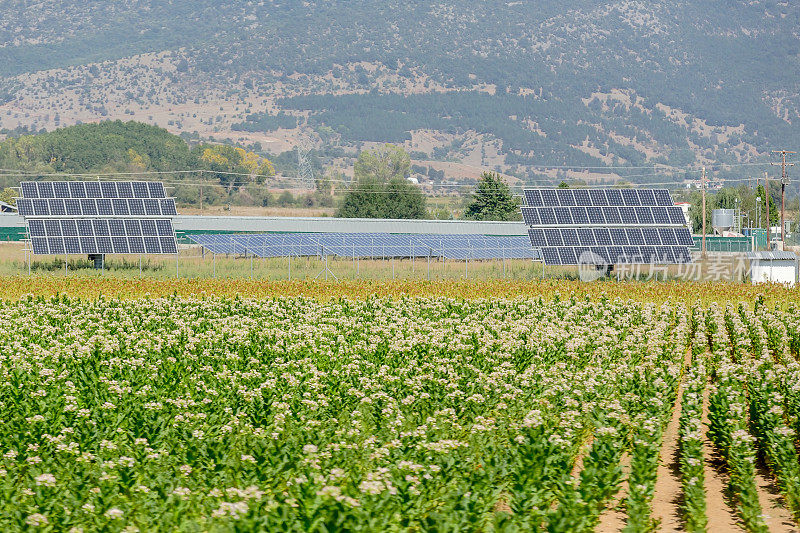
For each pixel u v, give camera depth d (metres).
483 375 28.92
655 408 25.11
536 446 19.41
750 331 44.16
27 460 19.17
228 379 28.14
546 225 75.12
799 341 40.78
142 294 58.78
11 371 28.72
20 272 73.25
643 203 78.31
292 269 80.00
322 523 15.55
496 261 91.69
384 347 34.81
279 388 26.31
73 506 16.67
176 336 37.69
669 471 23.20
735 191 190.25
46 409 23.19
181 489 16.95
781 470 21.30
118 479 17.89
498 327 41.62
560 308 51.28
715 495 21.42
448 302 51.88
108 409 23.89
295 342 36.56
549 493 18.31
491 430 22.47
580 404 25.25
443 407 25.28
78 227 76.50
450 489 17.83
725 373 30.00
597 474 19.11
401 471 17.91
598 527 19.00
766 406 24.77
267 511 15.98
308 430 21.39
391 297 54.94
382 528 15.87
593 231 75.31
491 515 17.22
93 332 38.66
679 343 39.09
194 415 22.80
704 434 25.83
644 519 18.39
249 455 19.38
